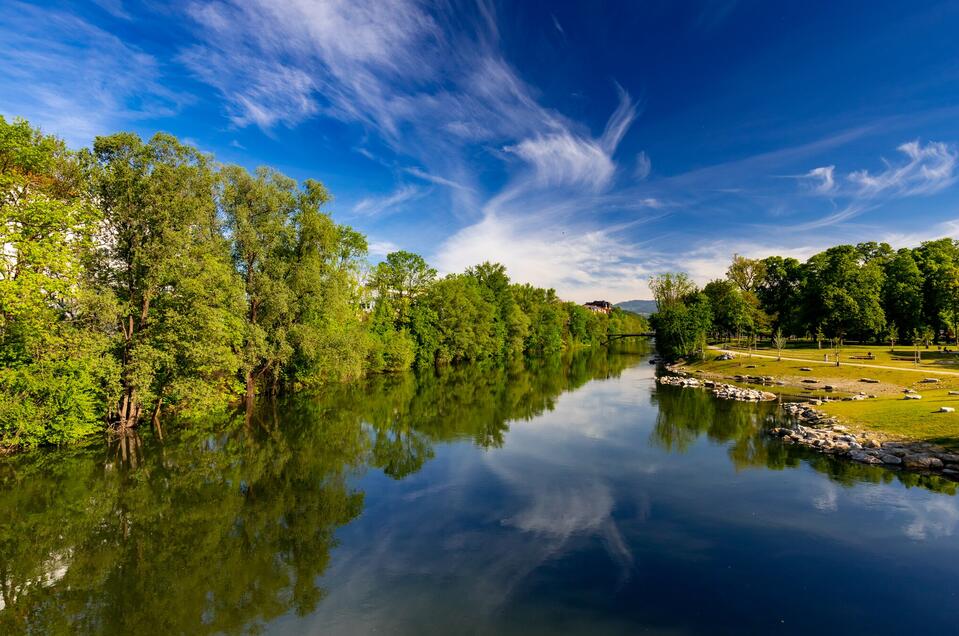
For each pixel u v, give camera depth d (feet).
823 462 72.59
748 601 37.81
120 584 43.04
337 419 114.21
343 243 173.37
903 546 45.88
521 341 309.63
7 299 66.74
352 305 187.83
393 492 65.51
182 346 90.68
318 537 51.90
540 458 80.23
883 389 120.78
